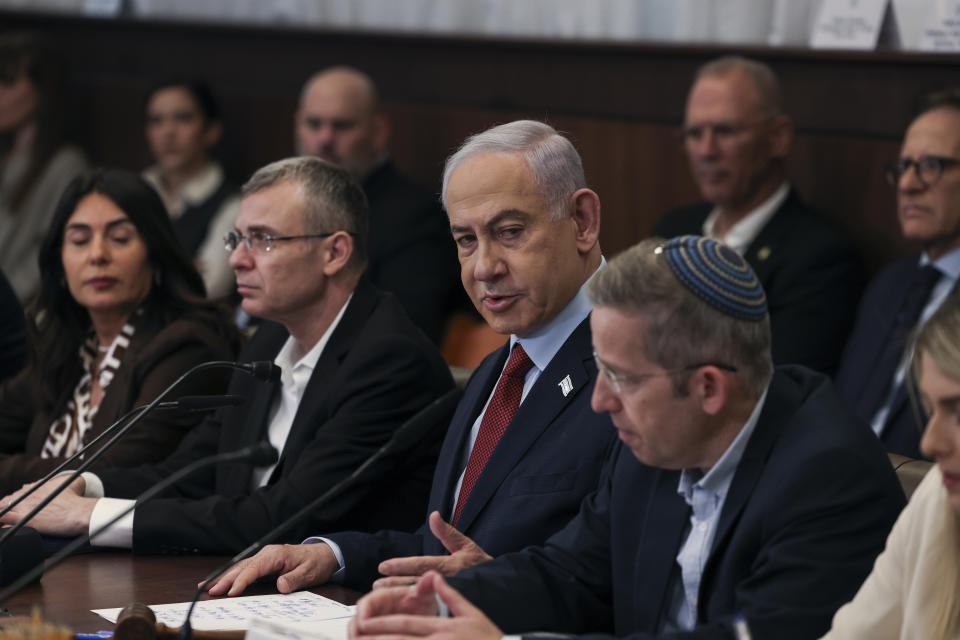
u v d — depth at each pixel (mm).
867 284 11531
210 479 8672
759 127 11547
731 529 5441
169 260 9602
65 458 8930
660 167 13531
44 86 17859
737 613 5219
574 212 6797
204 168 16688
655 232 12688
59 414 9664
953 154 9969
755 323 5328
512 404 6961
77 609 6250
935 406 4531
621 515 5898
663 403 5289
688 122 11805
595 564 6070
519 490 6598
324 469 7801
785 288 11289
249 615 6129
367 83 14555
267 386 8461
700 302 5230
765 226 11625
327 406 8086
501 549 6531
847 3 11727
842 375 10578
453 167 6855
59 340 9727
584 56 14016
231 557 7555
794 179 12312
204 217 16219
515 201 6625
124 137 19000
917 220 10133
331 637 5699
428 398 8172
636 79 13648
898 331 10188
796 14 12242
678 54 13102
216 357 9352
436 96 15469
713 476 5496
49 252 9594
